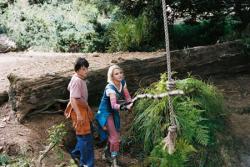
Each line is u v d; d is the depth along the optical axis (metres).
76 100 5.63
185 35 10.16
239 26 9.59
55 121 6.61
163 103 6.35
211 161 6.39
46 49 11.33
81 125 5.75
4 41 11.52
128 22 10.02
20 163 5.75
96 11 11.68
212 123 6.67
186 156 6.11
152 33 9.88
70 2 13.27
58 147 6.03
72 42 11.09
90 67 7.31
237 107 7.46
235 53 8.31
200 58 8.00
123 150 6.64
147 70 7.48
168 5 9.49
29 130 6.38
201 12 9.56
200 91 6.73
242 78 8.41
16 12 12.57
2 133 6.26
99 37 10.86
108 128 6.04
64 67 8.05
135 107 6.85
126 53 9.48
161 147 6.00
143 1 9.95
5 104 6.96
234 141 6.77
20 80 6.52
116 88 5.91
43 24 11.71
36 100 6.56
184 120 6.16
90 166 5.86
